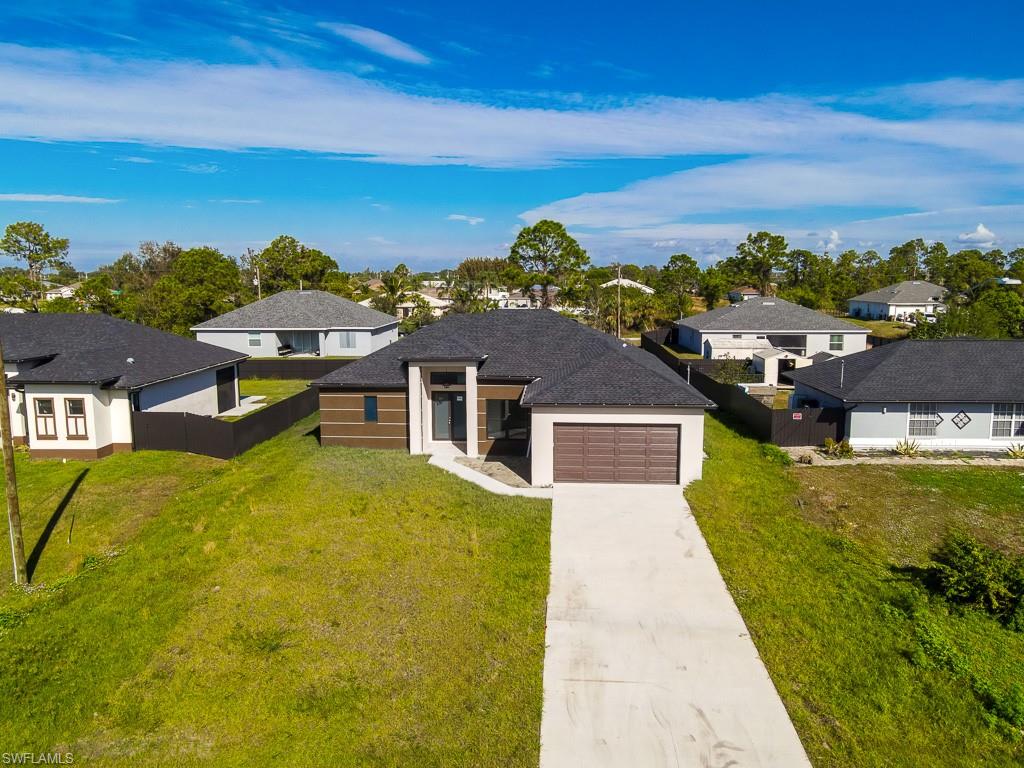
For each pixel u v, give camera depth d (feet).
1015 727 32.07
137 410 83.66
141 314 188.75
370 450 81.46
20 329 90.74
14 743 30.94
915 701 33.86
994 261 338.75
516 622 41.27
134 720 32.58
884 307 263.08
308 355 176.14
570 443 67.31
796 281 340.80
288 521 56.70
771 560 49.88
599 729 31.96
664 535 54.44
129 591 44.88
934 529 56.54
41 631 40.16
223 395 108.58
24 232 203.92
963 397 78.07
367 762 29.86
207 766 29.68
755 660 37.40
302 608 42.75
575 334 87.71
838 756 30.25
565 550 51.55
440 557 49.98
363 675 36.11
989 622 41.32
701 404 64.95
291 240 294.25
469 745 31.01
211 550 50.72
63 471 73.56
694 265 337.11
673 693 34.63
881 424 80.07
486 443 78.95
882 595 44.27
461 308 226.17
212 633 39.96
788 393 122.52
